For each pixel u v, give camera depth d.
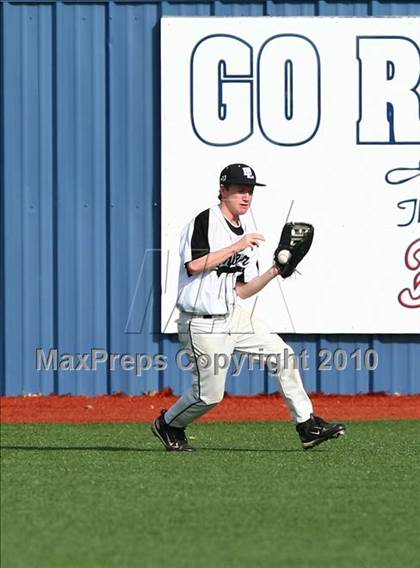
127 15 43.97
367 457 29.86
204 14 44.06
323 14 44.06
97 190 44.22
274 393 44.03
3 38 44.03
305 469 27.80
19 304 44.31
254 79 43.47
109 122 44.09
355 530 21.78
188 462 28.77
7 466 28.16
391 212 43.78
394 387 44.31
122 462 28.73
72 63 44.06
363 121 43.66
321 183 43.69
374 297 43.84
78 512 23.03
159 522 22.27
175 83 43.47
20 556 19.92
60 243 44.19
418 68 43.62
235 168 28.41
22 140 44.19
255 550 20.36
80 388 44.34
